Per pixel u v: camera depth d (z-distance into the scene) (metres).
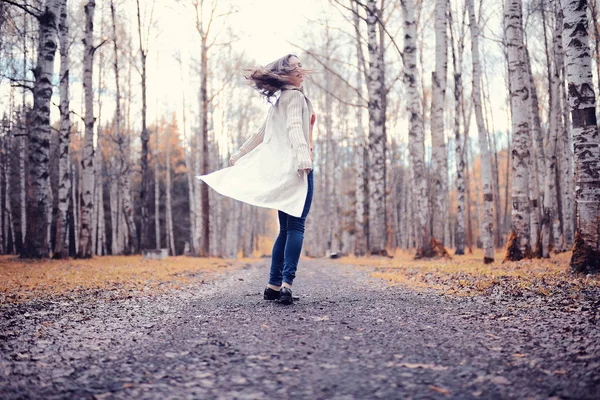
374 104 18.41
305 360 2.15
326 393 1.69
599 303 3.91
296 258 4.11
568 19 6.81
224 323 3.16
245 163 4.20
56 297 5.30
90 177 16.47
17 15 14.34
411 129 15.09
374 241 18.69
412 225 35.88
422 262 12.98
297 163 3.87
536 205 12.73
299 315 3.42
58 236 15.39
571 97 6.80
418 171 15.05
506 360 2.12
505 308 3.82
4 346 2.64
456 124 21.80
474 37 12.65
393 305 4.00
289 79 4.15
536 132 17.20
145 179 22.09
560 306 3.87
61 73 16.02
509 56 10.92
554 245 17.56
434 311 3.64
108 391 1.77
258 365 2.09
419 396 1.64
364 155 28.81
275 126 4.20
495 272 7.60
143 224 22.05
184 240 45.06
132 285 6.88
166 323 3.30
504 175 45.28
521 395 1.64
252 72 4.16
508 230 40.31
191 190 33.12
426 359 2.15
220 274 10.57
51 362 2.25
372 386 1.76
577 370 1.93
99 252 26.95
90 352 2.46
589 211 6.59
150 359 2.26
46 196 14.05
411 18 14.90
